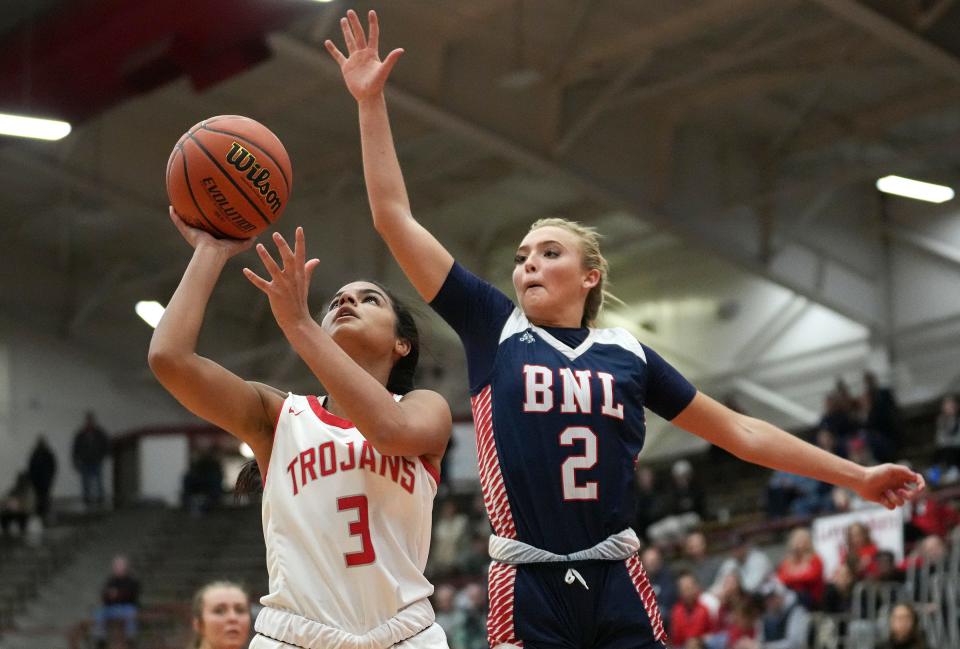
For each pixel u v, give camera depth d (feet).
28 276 106.83
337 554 12.71
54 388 106.83
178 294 12.75
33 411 105.29
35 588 84.23
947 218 88.17
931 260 89.15
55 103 62.90
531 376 13.56
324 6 62.75
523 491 13.26
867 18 58.44
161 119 82.58
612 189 76.74
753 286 96.63
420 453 12.73
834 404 67.51
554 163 73.77
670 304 101.40
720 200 82.64
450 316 14.17
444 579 65.77
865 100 80.23
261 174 13.20
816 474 14.83
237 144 13.14
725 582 46.73
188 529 93.45
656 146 79.61
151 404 111.45
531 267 14.28
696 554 53.42
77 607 82.48
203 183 13.00
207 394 12.71
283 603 12.76
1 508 93.35
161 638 67.36
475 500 87.35
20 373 105.40
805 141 84.53
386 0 66.13
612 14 68.44
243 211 13.14
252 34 57.77
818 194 87.51
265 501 13.24
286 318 12.06
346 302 13.96
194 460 98.02
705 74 71.82
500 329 14.01
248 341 114.01
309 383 110.01
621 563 13.38
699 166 81.76
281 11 56.13
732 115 81.05
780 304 95.35
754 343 96.17
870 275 91.20
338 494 12.84
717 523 65.62
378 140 14.25
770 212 85.40
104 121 81.66
